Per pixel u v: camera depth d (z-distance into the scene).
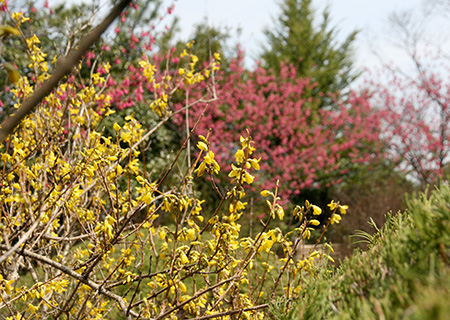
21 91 2.88
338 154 14.99
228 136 13.38
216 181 11.48
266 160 13.95
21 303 3.38
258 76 15.59
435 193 1.33
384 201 10.30
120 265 2.40
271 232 2.06
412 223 1.40
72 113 3.07
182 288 2.03
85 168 2.37
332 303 1.31
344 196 12.98
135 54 8.44
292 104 14.98
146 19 8.88
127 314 2.17
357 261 1.41
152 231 2.44
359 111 16.45
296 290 2.16
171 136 12.09
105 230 2.10
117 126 2.43
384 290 1.17
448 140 13.80
